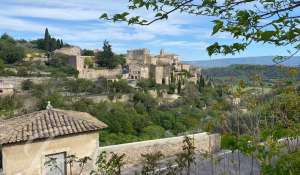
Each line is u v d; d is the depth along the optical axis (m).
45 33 100.12
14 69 67.56
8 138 8.44
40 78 62.94
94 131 9.53
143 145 9.54
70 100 45.19
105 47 94.19
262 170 2.56
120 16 2.41
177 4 2.28
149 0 2.34
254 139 2.92
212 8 2.21
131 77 87.81
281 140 3.20
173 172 5.26
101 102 46.72
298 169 2.35
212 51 1.96
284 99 3.57
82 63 85.56
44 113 10.16
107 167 5.61
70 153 9.16
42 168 8.79
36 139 8.67
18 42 99.06
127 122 32.75
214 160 6.19
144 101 50.97
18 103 39.75
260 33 1.83
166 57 111.38
